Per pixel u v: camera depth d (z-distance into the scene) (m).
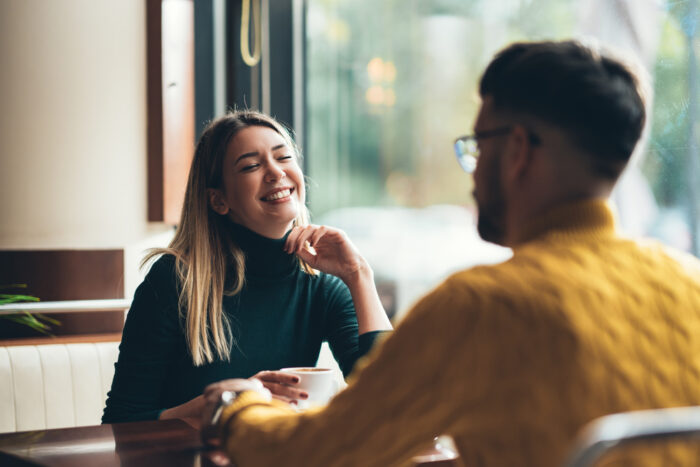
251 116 1.80
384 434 0.75
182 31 2.67
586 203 0.79
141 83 2.61
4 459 1.11
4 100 2.45
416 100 2.53
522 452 0.71
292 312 1.77
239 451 0.87
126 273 2.56
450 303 0.74
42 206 2.48
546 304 0.72
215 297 1.68
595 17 2.04
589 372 0.70
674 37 1.88
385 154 2.63
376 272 2.65
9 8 2.45
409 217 2.56
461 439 0.76
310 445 0.80
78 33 2.53
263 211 1.71
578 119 0.76
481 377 0.72
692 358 0.73
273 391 1.24
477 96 0.85
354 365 1.73
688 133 1.86
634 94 0.78
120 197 2.57
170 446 1.13
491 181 0.82
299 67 2.86
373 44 2.65
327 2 2.78
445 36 2.44
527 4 2.21
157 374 1.65
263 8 2.87
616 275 0.75
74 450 1.12
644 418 0.63
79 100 2.53
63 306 2.08
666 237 1.90
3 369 1.83
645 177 1.94
